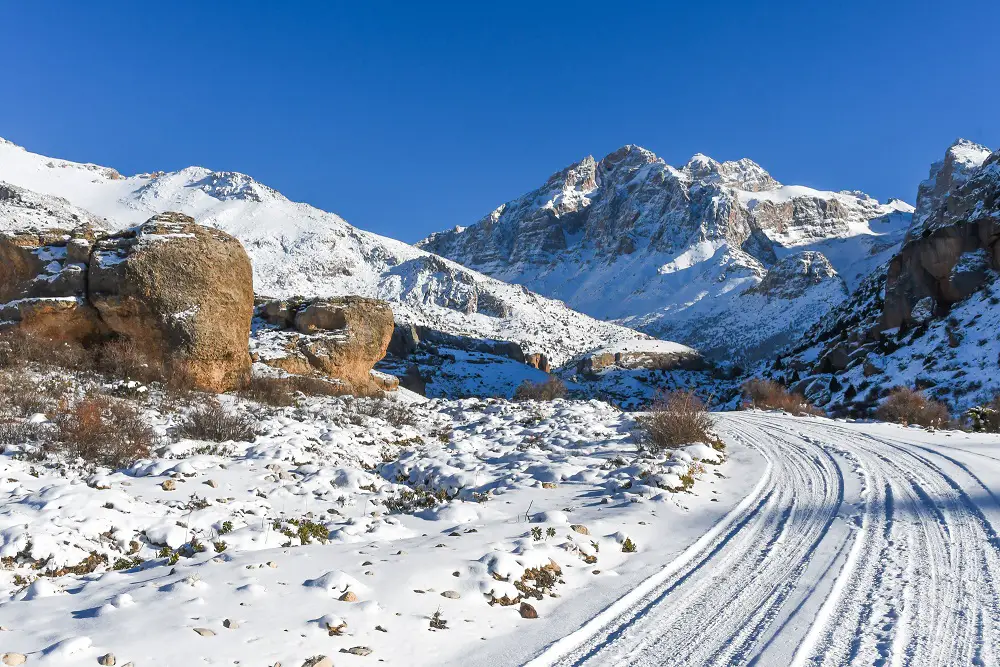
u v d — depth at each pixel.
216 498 9.27
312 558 6.32
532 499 10.10
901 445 16.45
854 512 9.23
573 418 22.98
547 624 5.24
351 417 20.64
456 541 7.12
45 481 9.68
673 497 9.90
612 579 6.45
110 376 19.44
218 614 4.77
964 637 5.00
